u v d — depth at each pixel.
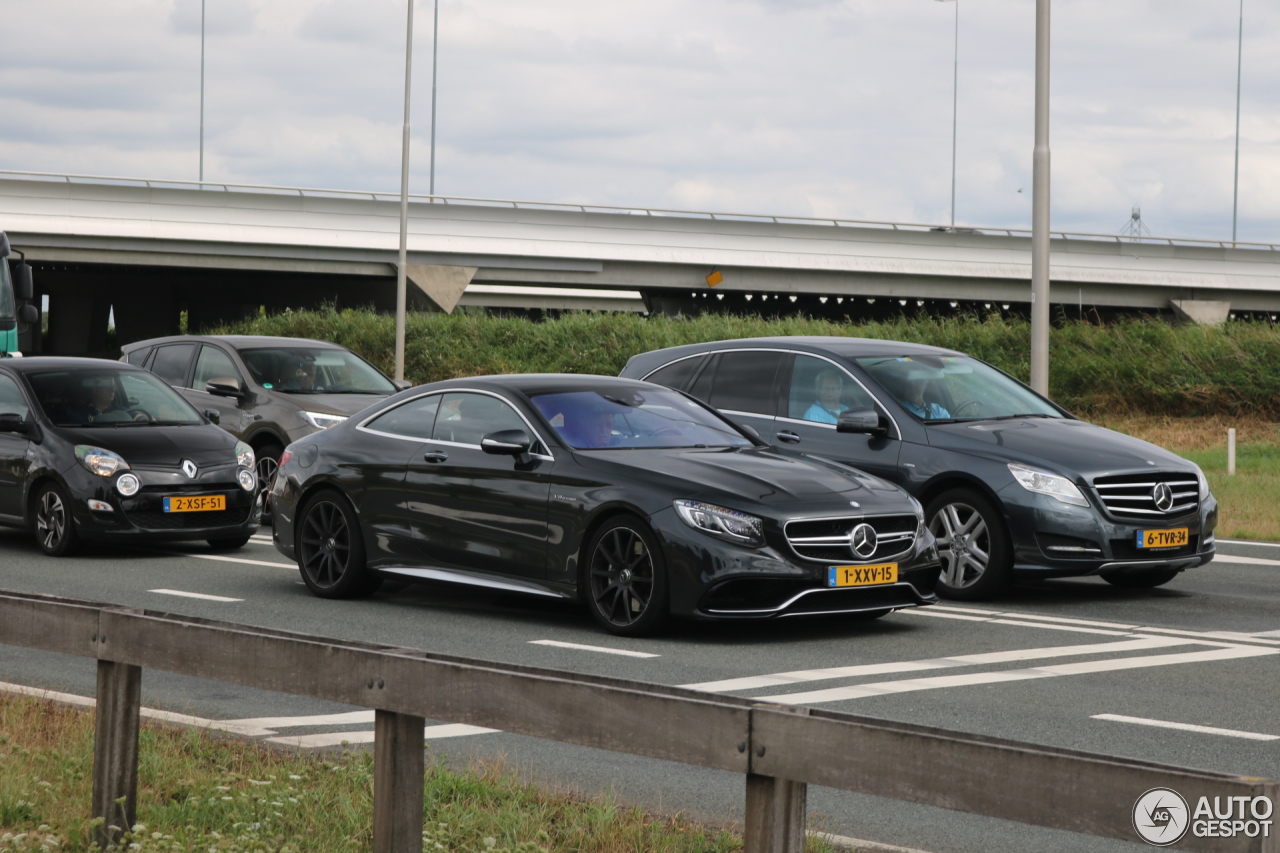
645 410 12.02
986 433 12.99
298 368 20.78
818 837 5.92
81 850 5.49
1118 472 12.48
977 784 3.81
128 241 69.94
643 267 78.56
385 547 12.37
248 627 5.22
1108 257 83.19
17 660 10.07
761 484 10.70
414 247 73.56
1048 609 12.45
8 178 67.62
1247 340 38.94
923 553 11.03
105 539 15.53
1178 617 12.10
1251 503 21.20
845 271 80.31
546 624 11.45
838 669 9.72
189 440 16.17
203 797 6.17
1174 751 7.60
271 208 71.81
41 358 17.20
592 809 6.12
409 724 4.92
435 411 12.38
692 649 10.40
